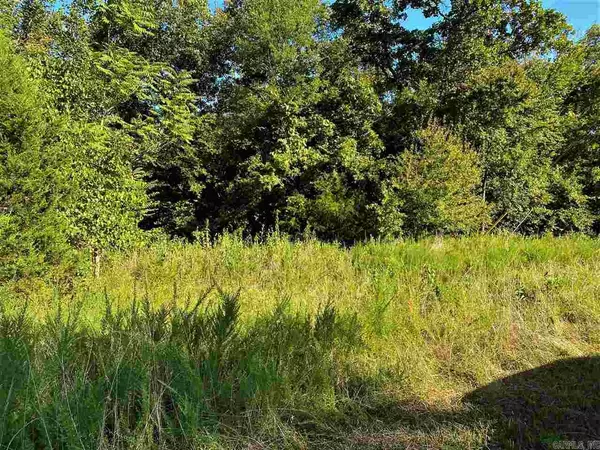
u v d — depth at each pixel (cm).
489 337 434
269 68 1783
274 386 311
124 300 569
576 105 1744
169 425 264
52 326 360
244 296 583
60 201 679
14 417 243
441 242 880
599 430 293
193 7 1888
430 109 1508
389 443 279
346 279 666
